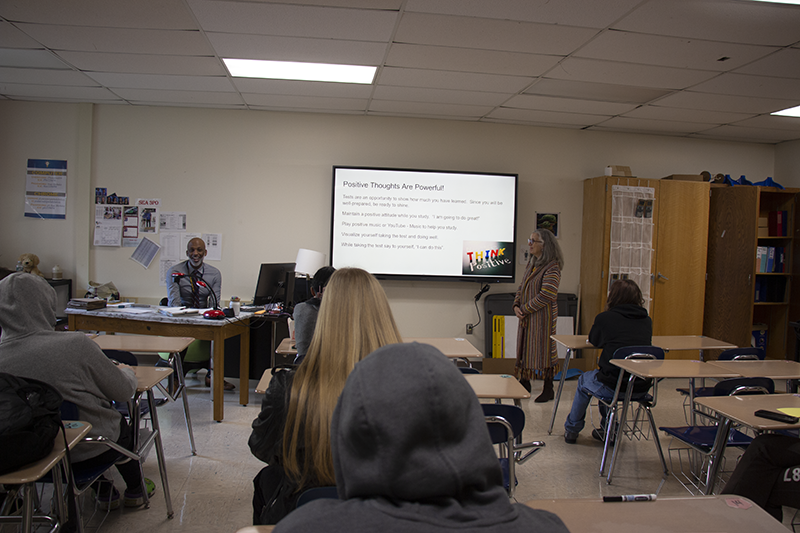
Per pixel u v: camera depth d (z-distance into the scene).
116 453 1.95
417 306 5.20
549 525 0.55
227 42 3.25
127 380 1.96
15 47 3.41
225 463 2.86
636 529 1.14
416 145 5.13
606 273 5.00
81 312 3.52
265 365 4.21
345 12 2.79
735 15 2.70
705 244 5.18
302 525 0.53
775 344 5.55
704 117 4.73
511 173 5.16
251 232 5.01
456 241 5.09
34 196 4.84
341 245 4.98
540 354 4.10
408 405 0.53
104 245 4.92
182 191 4.95
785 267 5.49
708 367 2.82
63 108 4.81
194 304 4.19
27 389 1.42
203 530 2.20
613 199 5.01
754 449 1.88
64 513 1.56
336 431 0.60
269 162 5.00
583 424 3.30
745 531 1.14
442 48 3.27
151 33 3.14
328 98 4.46
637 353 2.96
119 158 4.89
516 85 3.97
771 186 5.38
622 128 5.25
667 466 3.00
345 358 1.12
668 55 3.28
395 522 0.51
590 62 3.45
